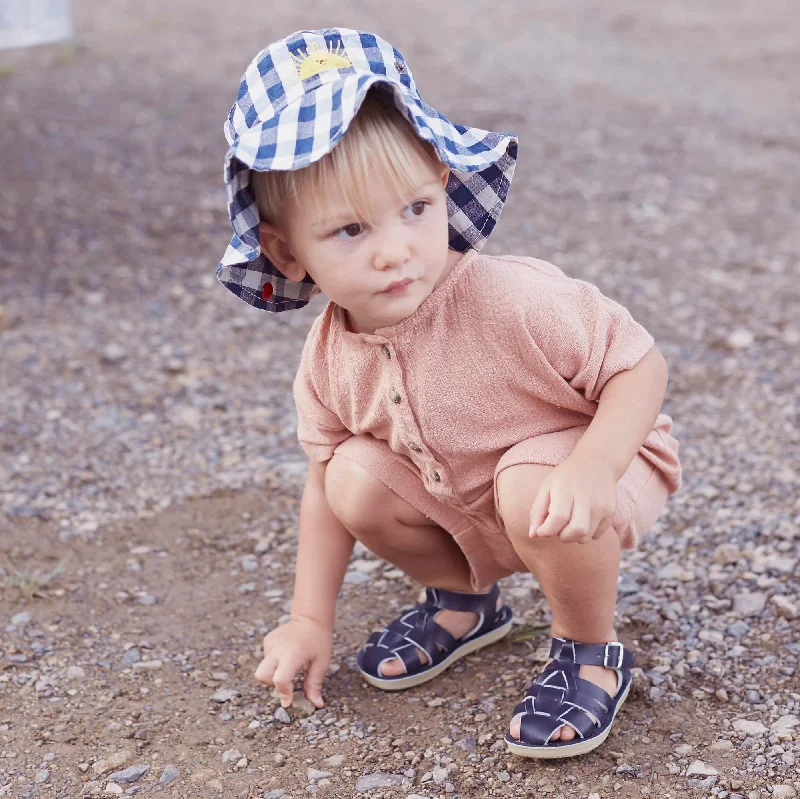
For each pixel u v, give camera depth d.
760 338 3.81
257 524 2.72
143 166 5.63
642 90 7.85
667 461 1.96
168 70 7.90
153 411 3.39
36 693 2.04
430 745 1.84
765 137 6.61
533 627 2.19
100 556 2.57
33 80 7.33
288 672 1.92
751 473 2.85
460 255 1.77
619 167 5.97
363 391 1.82
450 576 2.06
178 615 2.32
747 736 1.80
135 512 2.79
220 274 1.72
